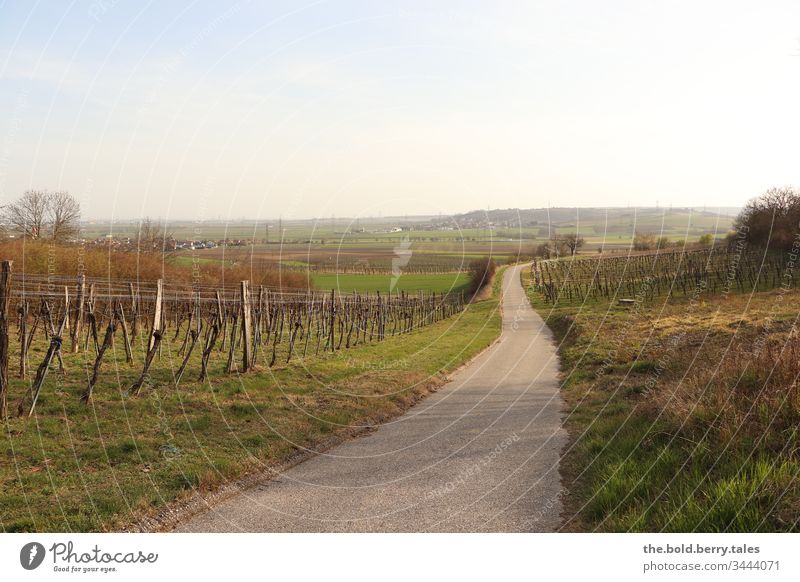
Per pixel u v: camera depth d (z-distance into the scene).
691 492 6.22
